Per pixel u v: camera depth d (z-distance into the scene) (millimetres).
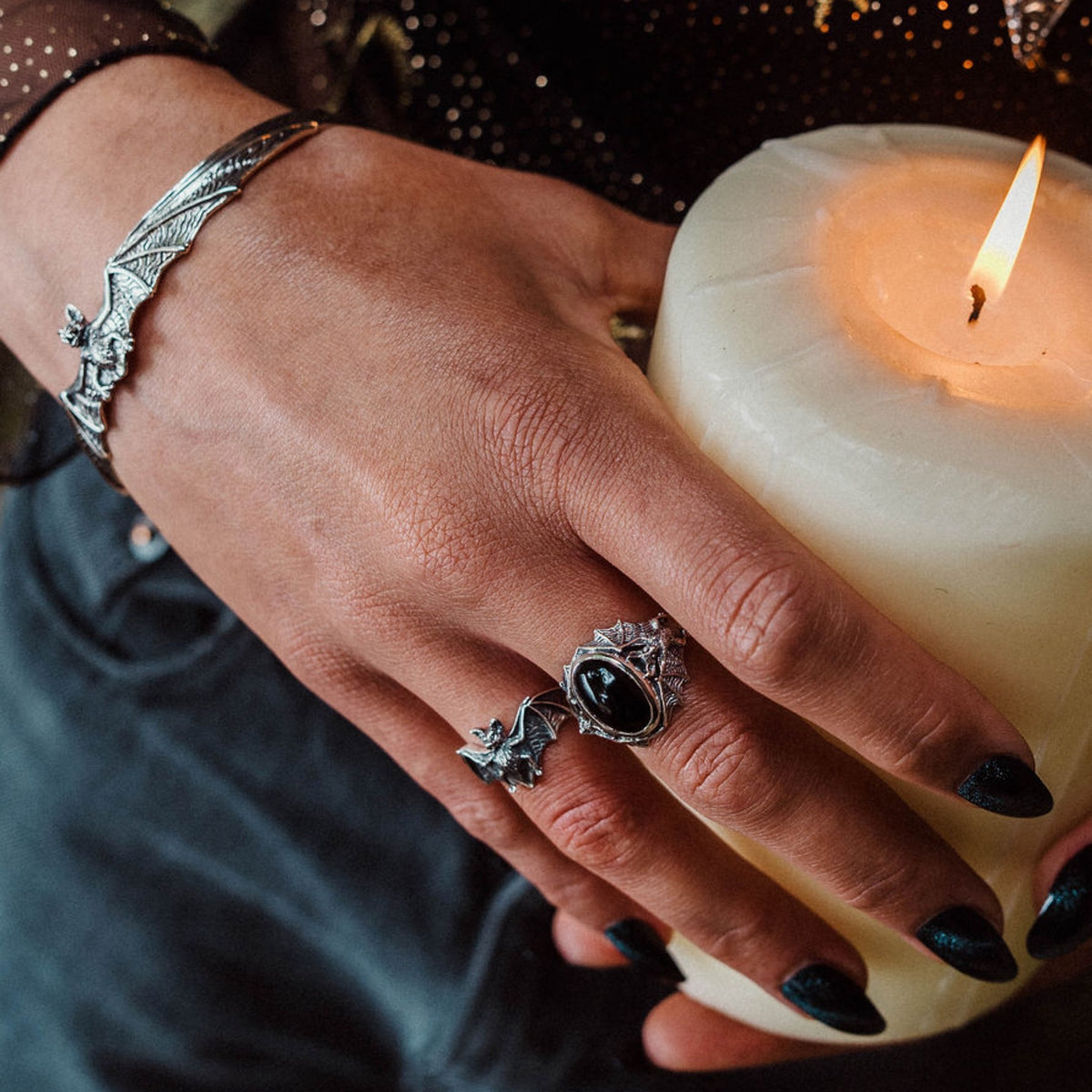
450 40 456
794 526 315
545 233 371
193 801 477
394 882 466
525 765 339
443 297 346
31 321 391
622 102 449
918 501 304
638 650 319
